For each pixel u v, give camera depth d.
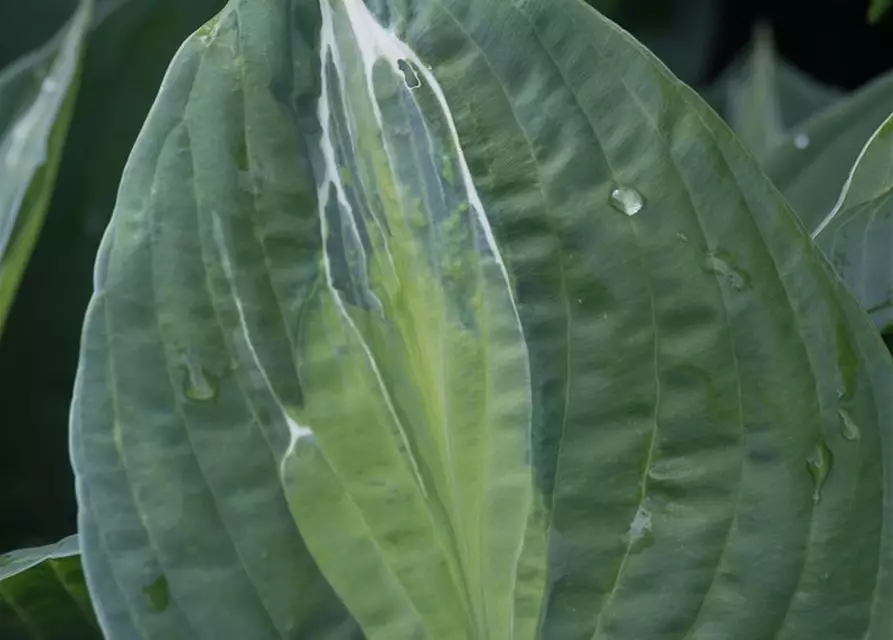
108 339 0.52
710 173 0.51
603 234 0.52
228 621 0.52
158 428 0.52
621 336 0.52
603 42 0.51
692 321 0.51
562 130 0.51
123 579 0.51
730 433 0.52
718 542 0.52
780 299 0.51
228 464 0.52
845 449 0.51
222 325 0.52
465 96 0.52
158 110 0.52
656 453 0.52
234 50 0.52
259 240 0.52
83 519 0.51
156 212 0.52
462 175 0.52
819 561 0.52
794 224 0.51
